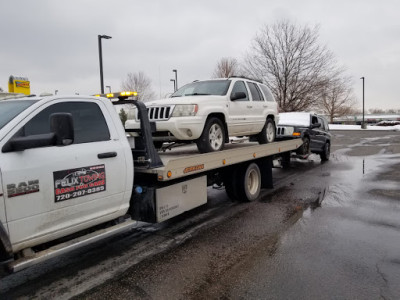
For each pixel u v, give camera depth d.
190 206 5.34
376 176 10.17
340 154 17.11
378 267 3.99
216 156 5.69
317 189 8.49
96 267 4.18
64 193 3.53
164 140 6.14
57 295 3.54
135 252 4.63
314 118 13.73
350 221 5.76
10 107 3.62
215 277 3.85
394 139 28.66
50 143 3.17
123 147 4.23
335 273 3.86
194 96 6.41
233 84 7.18
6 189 3.04
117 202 4.18
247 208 6.74
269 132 8.50
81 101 3.94
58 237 3.61
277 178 10.34
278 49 27.61
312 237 5.01
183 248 4.73
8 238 2.99
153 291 3.58
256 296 3.42
